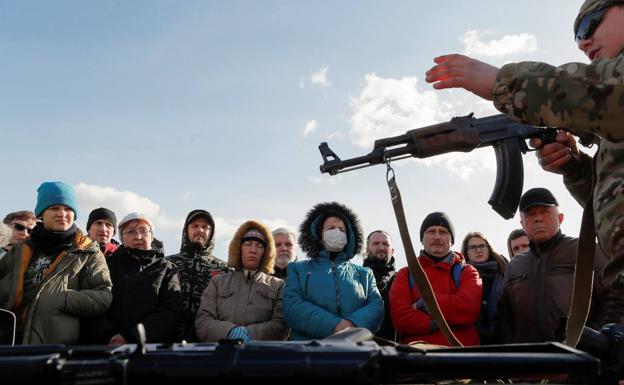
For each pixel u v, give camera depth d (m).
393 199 2.40
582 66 1.80
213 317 5.17
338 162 2.92
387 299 5.93
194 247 6.08
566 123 1.80
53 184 5.10
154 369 1.27
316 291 4.93
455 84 2.01
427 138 2.78
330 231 5.17
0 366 1.25
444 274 5.22
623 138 1.77
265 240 5.48
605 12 2.03
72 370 1.23
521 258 4.99
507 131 2.81
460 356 1.41
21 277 4.75
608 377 2.09
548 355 1.42
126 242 5.57
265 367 1.27
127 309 4.99
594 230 2.17
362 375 1.27
